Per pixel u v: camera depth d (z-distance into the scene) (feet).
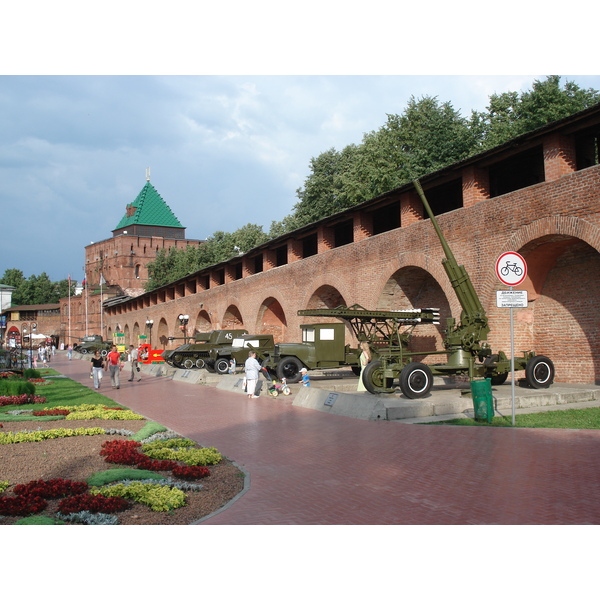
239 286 125.90
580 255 57.21
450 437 34.04
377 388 51.19
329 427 39.65
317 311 56.29
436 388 57.06
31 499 22.75
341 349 71.97
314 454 31.12
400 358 51.98
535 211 54.13
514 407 40.16
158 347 186.70
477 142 120.16
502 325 60.03
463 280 52.85
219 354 97.76
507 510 20.43
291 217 197.88
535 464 26.71
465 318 52.54
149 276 280.10
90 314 304.91
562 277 59.26
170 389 75.41
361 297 82.12
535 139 54.70
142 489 23.89
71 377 104.42
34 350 288.51
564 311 59.00
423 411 42.22
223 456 31.53
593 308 56.03
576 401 47.16
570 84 109.19
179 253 260.83
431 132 116.06
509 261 38.63
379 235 78.07
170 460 30.99
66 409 52.70
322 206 151.94
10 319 355.77
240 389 67.87
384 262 76.89
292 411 49.03
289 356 71.31
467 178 63.98
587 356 56.65
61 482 25.27
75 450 34.53
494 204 59.16
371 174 115.34
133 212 318.24
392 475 25.85
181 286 173.47
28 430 41.96
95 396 67.51
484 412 38.91
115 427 43.32
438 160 113.91
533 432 34.42
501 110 123.75
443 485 23.88
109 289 293.02
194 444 35.32
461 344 51.42
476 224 61.62
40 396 65.10
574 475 24.63
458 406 43.11
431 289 78.13
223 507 22.07
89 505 21.99
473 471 25.89
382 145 119.55
